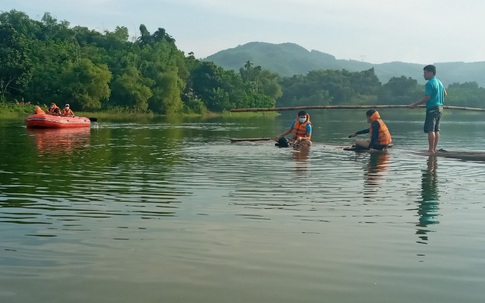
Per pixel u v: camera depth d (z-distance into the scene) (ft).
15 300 9.34
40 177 24.57
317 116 231.30
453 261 11.69
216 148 43.06
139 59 261.65
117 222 15.20
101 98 226.79
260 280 10.43
